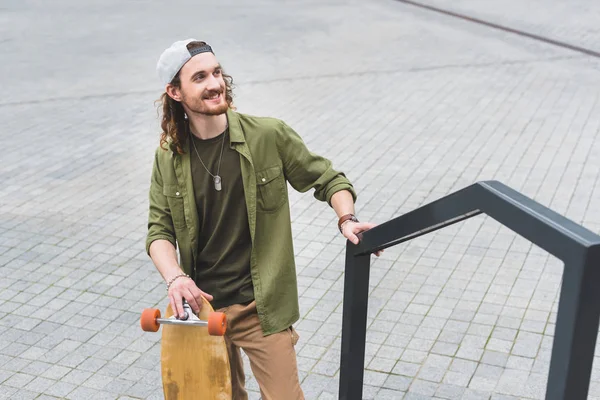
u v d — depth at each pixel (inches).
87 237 257.8
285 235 116.0
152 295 219.3
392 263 230.2
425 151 329.7
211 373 108.0
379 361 181.5
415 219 77.7
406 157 323.3
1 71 495.5
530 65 476.7
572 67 469.4
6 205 285.7
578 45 522.3
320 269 230.4
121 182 307.6
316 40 561.6
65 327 202.7
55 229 264.4
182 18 659.4
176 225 115.5
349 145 341.4
